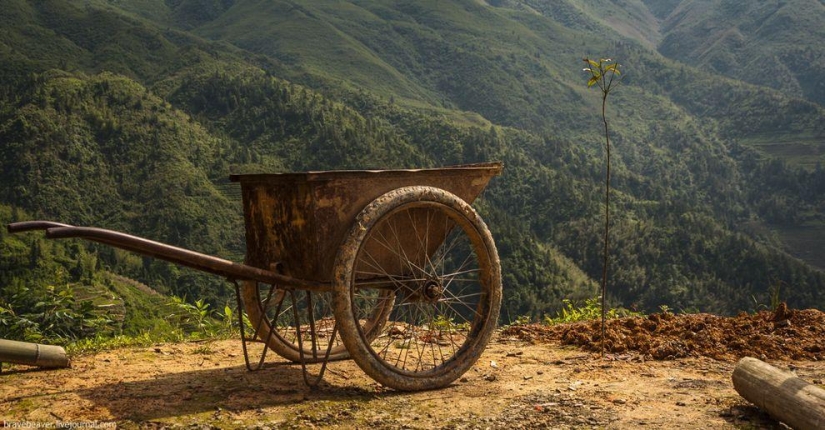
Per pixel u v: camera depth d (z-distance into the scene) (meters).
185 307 6.93
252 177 4.41
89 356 5.32
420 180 4.47
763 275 170.50
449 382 4.40
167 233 151.75
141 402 3.93
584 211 198.38
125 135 178.50
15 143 165.00
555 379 4.60
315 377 4.63
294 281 4.14
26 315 6.38
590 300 8.20
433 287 4.52
